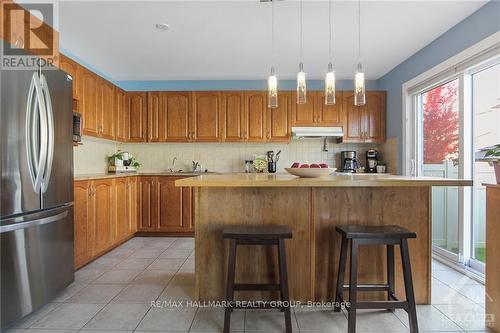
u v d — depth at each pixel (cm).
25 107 188
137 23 275
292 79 454
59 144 224
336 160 466
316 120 436
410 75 362
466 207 279
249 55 356
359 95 233
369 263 213
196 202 214
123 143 466
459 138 281
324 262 213
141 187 412
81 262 280
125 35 300
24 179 188
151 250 350
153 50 340
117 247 363
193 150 468
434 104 337
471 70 269
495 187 179
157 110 437
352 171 440
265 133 436
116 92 409
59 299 223
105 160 427
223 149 467
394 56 360
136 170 455
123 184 373
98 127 359
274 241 180
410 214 211
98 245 312
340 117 436
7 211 176
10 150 178
